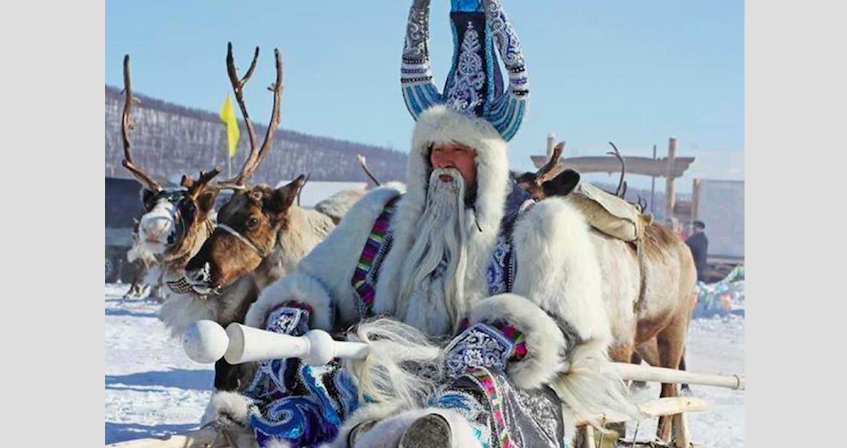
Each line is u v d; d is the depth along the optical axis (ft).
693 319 58.13
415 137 11.57
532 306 10.60
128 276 67.56
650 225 24.75
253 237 20.04
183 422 24.32
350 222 12.14
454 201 11.41
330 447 10.00
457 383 10.04
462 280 11.14
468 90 11.70
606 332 11.21
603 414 11.48
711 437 24.85
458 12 11.82
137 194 67.46
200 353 8.73
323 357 9.64
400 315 11.46
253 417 10.63
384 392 10.45
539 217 11.06
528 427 10.34
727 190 78.54
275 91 23.99
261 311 11.80
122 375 31.53
